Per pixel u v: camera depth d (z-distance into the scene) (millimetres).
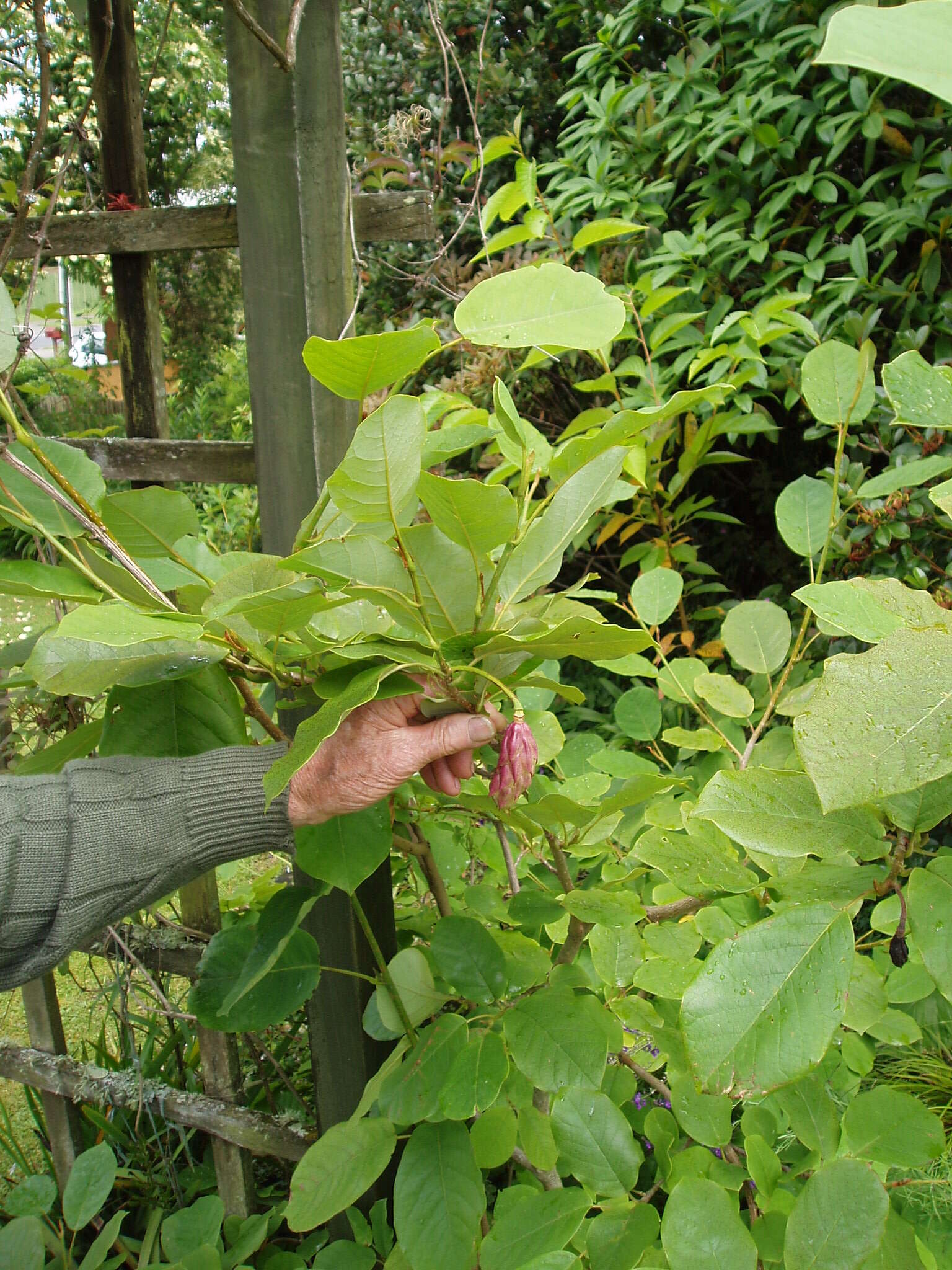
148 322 1420
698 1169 896
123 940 1585
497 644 734
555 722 1172
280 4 1109
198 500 4012
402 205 1244
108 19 1410
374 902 1312
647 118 2223
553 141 3252
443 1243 901
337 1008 1313
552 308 708
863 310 1900
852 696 434
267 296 1188
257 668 969
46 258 1387
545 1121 953
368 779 838
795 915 565
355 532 795
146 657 906
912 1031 971
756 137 1960
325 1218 938
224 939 1145
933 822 571
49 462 843
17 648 1012
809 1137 854
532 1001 928
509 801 761
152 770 928
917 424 636
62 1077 1631
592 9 2852
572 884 1009
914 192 1854
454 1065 891
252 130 1150
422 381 2701
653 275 2023
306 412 1205
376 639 781
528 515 901
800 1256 672
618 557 2529
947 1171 1198
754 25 2064
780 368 1871
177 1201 1589
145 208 1485
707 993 553
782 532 1128
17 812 874
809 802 586
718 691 1211
